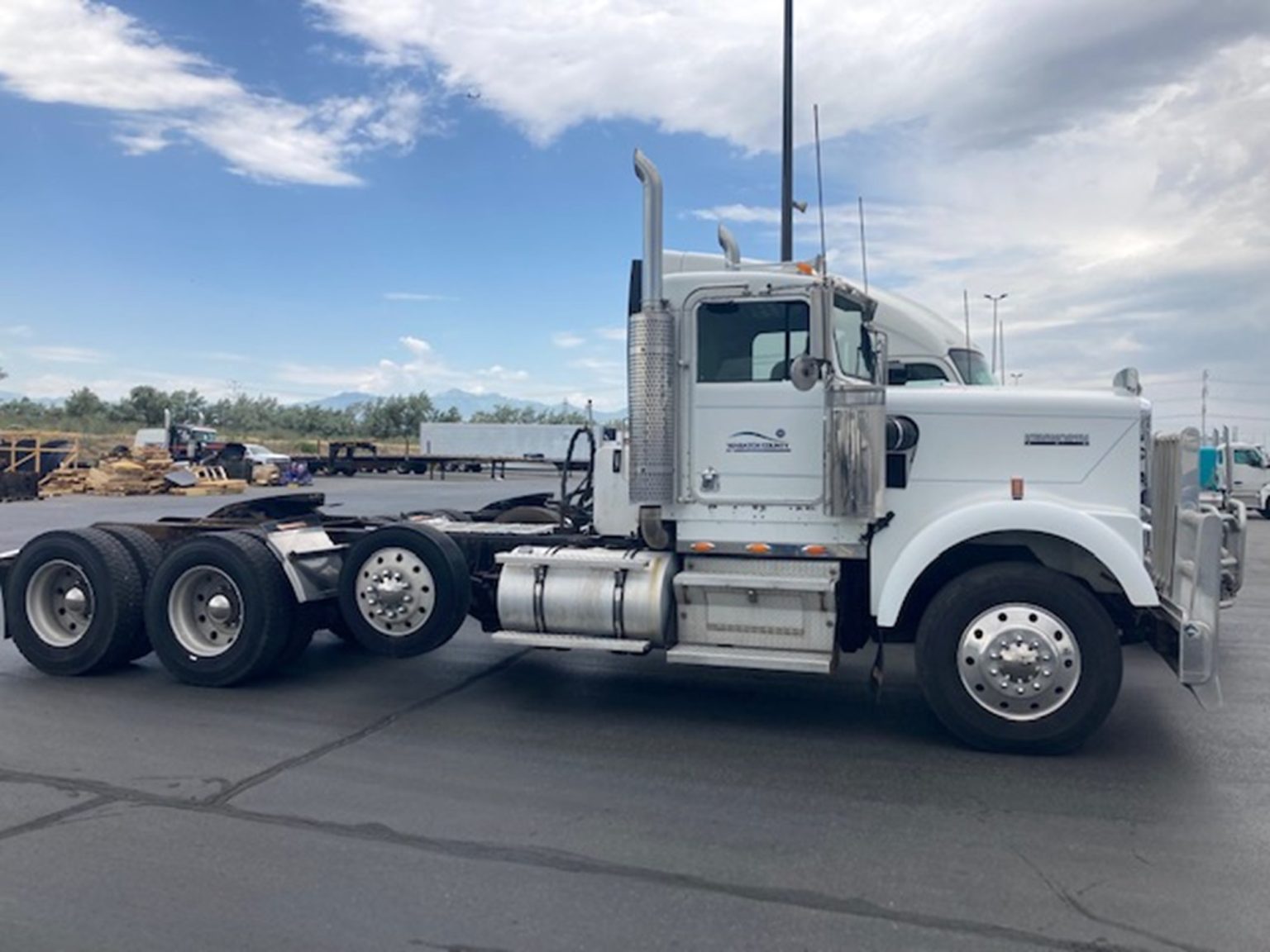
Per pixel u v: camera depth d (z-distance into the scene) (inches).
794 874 161.6
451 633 274.1
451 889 156.0
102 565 294.5
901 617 251.6
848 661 322.3
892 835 177.9
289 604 286.5
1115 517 227.9
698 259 305.1
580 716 256.7
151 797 196.4
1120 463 231.6
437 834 177.9
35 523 788.0
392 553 274.8
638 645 250.4
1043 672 219.0
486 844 173.6
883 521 238.7
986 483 236.4
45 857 167.6
